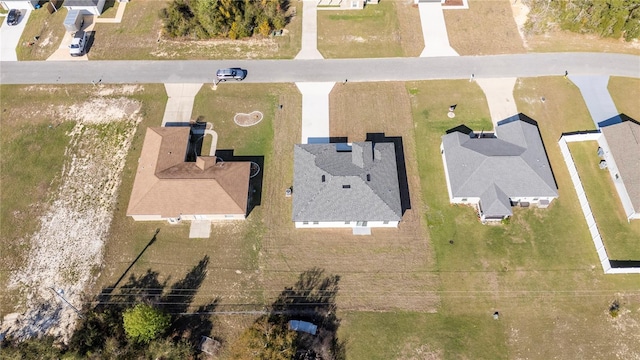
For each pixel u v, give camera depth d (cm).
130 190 5622
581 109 6106
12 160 5925
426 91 6372
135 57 6844
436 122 6084
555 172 5609
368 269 5031
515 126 5697
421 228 5272
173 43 6969
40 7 7475
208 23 6850
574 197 5406
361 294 4888
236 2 7006
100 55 6869
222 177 5403
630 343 4553
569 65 6538
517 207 5347
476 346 4584
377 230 5278
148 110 6294
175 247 5216
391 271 5012
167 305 4872
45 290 4997
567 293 4828
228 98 6381
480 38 6900
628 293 4797
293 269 5053
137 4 7450
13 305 4925
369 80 6512
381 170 5400
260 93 6419
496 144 5569
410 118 6134
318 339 4619
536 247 5103
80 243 5275
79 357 4425
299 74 6606
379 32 7031
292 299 4881
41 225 5416
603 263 4944
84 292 4972
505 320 4709
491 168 5316
